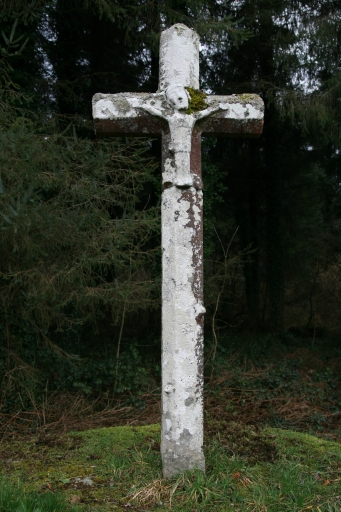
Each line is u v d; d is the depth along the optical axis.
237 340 9.73
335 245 12.73
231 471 2.97
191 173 3.06
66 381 6.34
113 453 3.32
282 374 7.38
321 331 12.58
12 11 6.40
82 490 2.77
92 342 7.80
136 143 6.12
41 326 6.16
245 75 10.37
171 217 2.99
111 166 6.27
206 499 2.60
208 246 8.96
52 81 7.78
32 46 7.15
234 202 12.27
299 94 8.32
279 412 6.44
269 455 3.32
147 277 7.59
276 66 9.48
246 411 6.48
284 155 11.63
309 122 8.57
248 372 7.38
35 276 5.07
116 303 5.95
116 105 3.08
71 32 8.57
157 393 6.56
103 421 5.87
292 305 14.12
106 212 5.75
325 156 11.18
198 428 2.90
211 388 6.87
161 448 2.94
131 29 7.59
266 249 11.77
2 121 5.10
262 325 11.39
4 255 5.02
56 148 5.16
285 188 12.41
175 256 2.96
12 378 5.54
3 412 5.55
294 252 13.45
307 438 3.71
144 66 9.41
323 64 8.59
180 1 7.21
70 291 5.46
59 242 5.19
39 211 4.62
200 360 2.95
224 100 3.14
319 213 13.72
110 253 5.38
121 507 2.56
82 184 5.38
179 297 2.94
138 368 6.79
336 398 7.07
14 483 2.82
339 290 12.41
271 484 2.86
